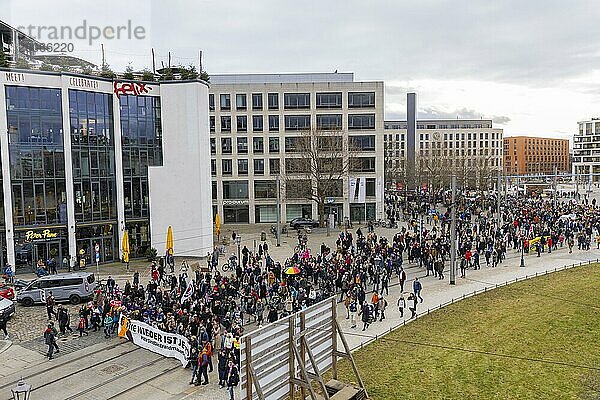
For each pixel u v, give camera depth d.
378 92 76.06
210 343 22.98
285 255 51.66
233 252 53.78
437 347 25.38
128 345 26.77
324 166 70.25
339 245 50.62
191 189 51.31
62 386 21.97
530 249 50.19
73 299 34.59
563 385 21.05
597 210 71.94
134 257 50.88
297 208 77.44
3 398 20.83
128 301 30.03
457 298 33.94
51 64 48.16
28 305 34.34
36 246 45.25
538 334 27.02
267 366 16.02
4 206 43.34
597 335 26.77
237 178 77.75
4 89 42.91
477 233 54.41
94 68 50.03
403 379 21.77
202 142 51.22
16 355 25.52
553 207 75.81
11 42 48.38
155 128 51.81
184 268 45.66
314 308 18.16
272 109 76.81
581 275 39.47
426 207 79.69
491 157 189.75
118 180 49.53
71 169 46.25
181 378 22.61
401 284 34.94
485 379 21.70
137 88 50.09
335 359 19.61
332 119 76.69
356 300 30.75
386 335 27.25
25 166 44.34
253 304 30.08
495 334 27.11
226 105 77.00
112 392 21.31
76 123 46.69
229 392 20.09
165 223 51.78
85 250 47.88
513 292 35.09
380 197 76.69
